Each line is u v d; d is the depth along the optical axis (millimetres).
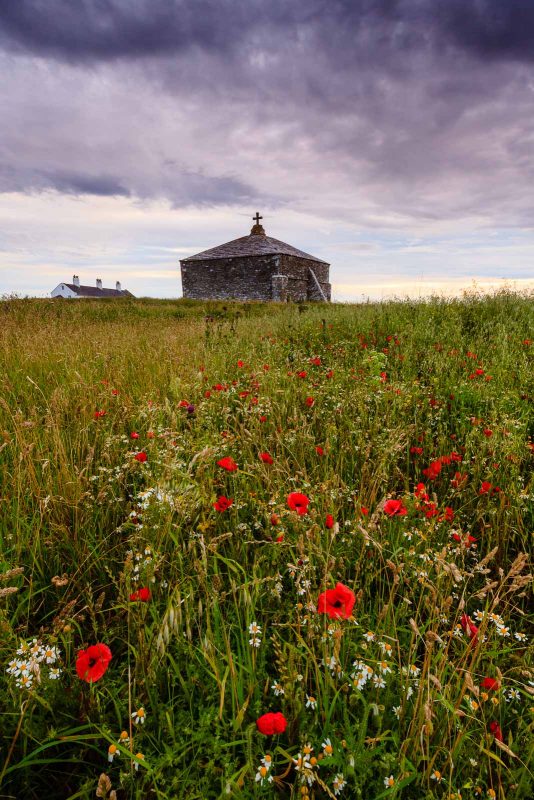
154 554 1881
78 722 1529
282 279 42844
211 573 2133
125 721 1572
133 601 1709
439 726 1499
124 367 5953
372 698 1596
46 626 1971
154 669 1620
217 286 47000
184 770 1359
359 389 4543
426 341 7664
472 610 2125
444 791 1351
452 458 3271
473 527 2783
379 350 7500
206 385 5027
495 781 1452
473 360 6004
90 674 1311
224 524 2424
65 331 9578
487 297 11195
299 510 1837
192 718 1525
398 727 1529
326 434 3627
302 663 1723
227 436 3230
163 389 5066
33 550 2166
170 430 3146
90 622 2018
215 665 1446
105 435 3430
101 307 18062
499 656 1814
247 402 3953
